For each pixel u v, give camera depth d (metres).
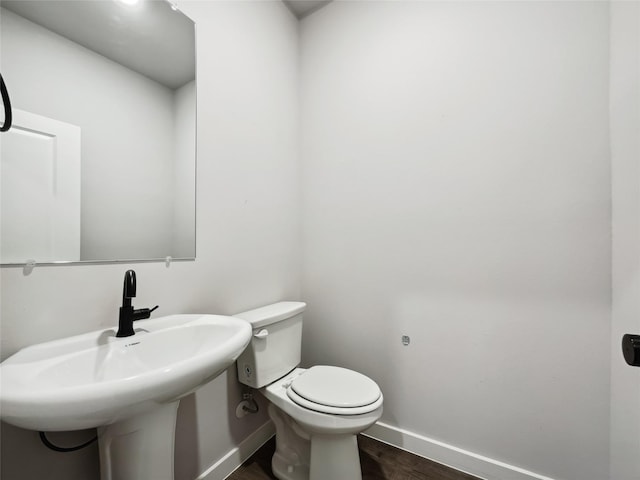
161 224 1.04
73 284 0.81
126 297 0.83
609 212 1.04
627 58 0.94
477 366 1.27
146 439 0.77
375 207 1.53
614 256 1.02
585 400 1.08
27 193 0.74
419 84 1.41
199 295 1.16
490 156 1.25
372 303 1.53
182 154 1.11
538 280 1.16
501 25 1.23
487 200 1.25
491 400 1.24
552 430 1.13
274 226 1.57
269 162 1.54
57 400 0.48
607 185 1.05
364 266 1.56
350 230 1.60
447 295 1.33
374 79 1.54
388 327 1.48
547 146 1.15
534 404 1.16
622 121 0.97
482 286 1.26
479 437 1.26
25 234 0.73
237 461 1.30
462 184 1.31
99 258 0.87
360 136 1.58
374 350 1.52
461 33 1.32
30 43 0.75
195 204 1.15
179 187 1.10
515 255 1.20
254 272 1.43
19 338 0.71
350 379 1.22
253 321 1.21
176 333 0.92
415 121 1.42
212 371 0.69
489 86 1.25
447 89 1.34
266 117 1.53
